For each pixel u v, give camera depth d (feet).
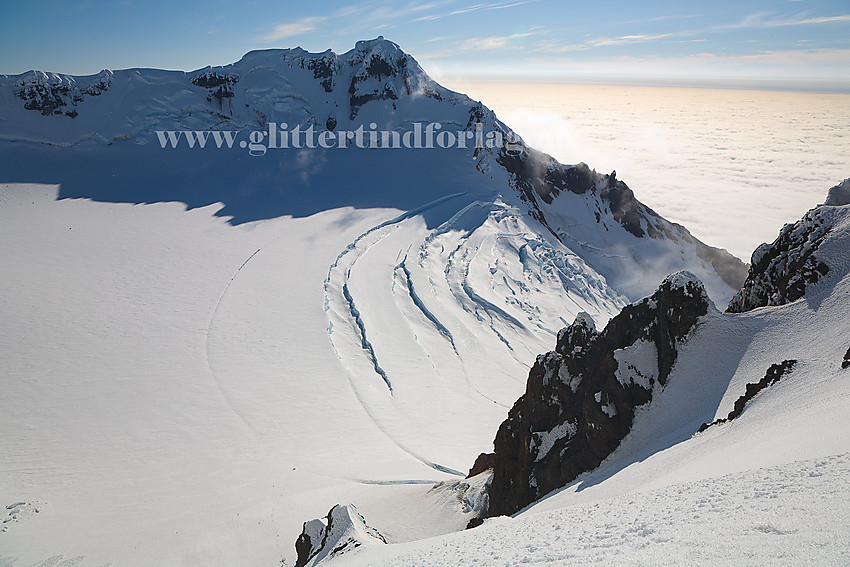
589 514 41.60
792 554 21.22
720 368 75.66
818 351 66.90
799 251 92.99
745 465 42.16
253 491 124.36
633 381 80.23
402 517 100.48
